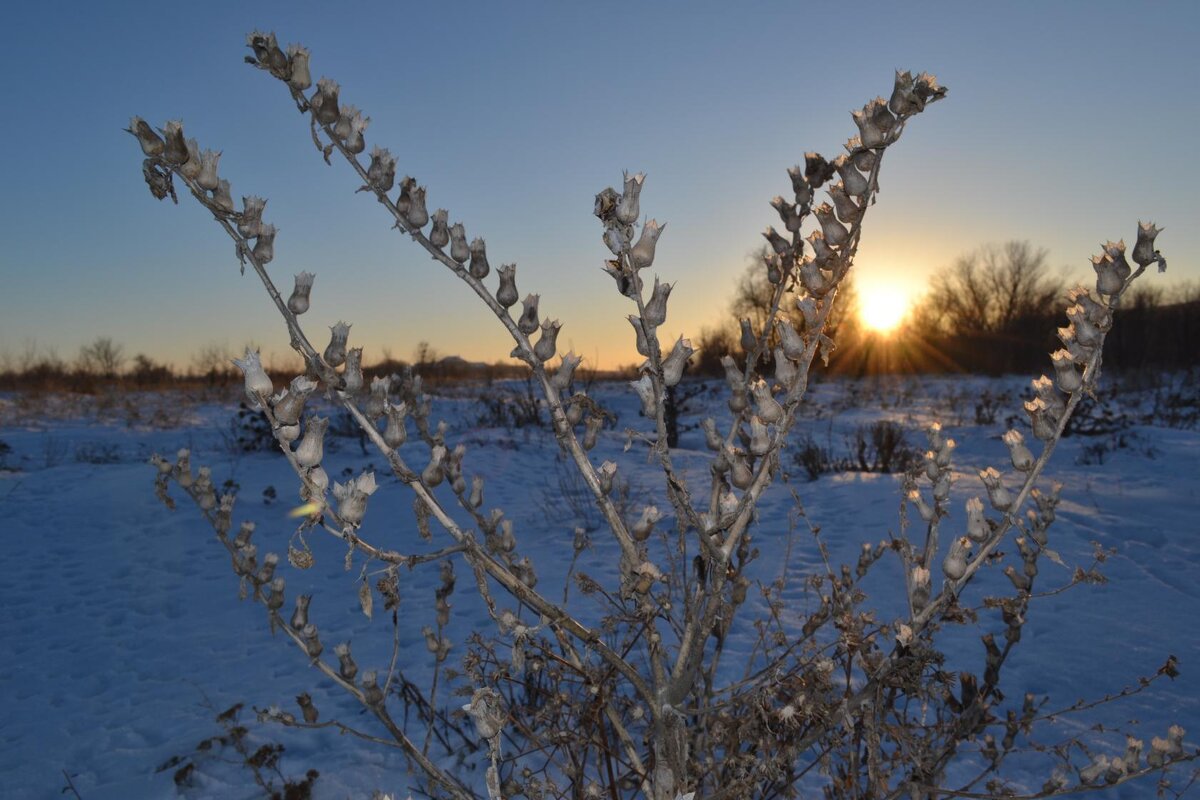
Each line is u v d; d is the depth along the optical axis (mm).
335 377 1512
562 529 8516
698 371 32188
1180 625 5301
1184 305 32906
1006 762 3650
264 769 3922
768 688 1991
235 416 22938
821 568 6746
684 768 1751
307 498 1290
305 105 1508
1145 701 4266
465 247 1548
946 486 1918
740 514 1558
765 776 2049
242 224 1464
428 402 2156
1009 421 16953
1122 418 15594
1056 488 2152
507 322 1551
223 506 2088
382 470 12008
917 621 1820
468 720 4133
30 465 14117
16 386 31750
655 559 5898
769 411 1520
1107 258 1566
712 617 1682
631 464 12188
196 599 6891
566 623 1588
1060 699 4344
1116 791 3395
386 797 1467
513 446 13812
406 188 1538
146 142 1382
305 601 2111
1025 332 41188
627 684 3152
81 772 4047
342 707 4574
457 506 9695
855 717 2174
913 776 2359
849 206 1446
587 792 2254
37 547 8602
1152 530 7516
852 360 40500
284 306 1498
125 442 17219
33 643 6039
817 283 1479
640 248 1403
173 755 4133
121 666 5516
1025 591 2184
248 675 5207
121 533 8914
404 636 5680
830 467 12156
